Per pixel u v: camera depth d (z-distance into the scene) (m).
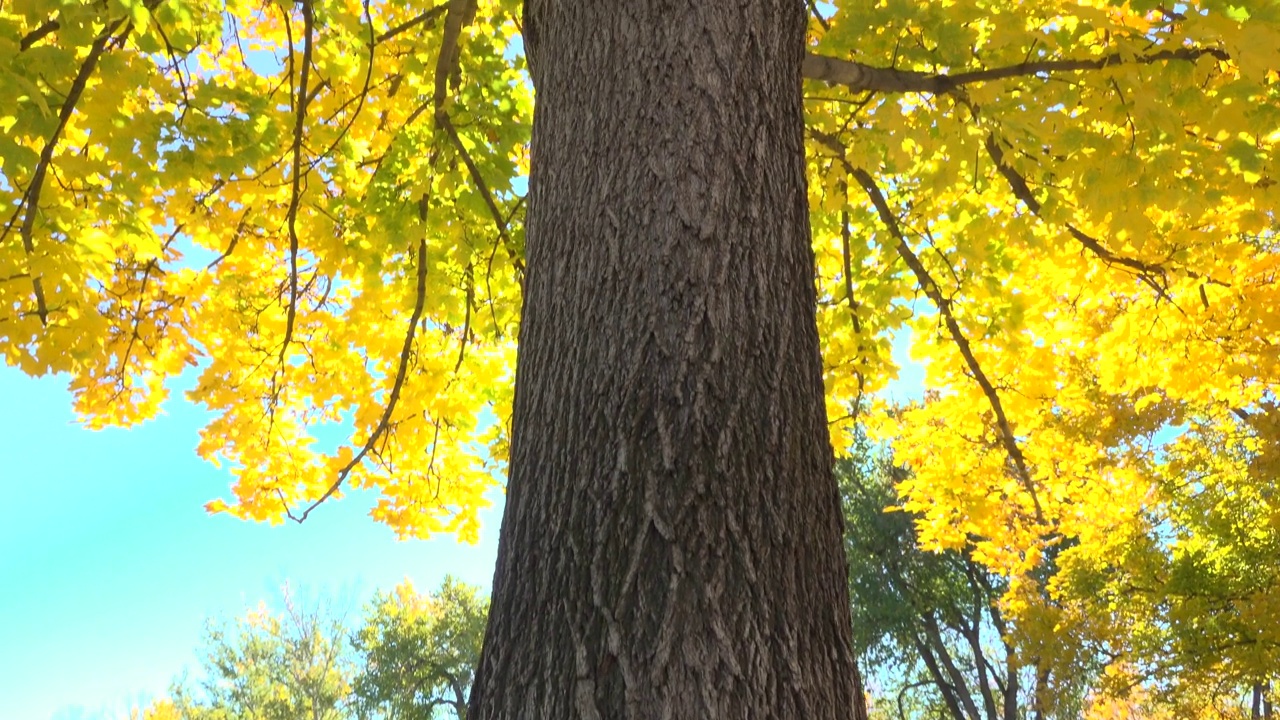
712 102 1.88
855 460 20.20
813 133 4.52
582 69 2.01
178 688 27.88
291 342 5.50
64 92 3.51
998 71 3.65
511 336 5.83
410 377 5.59
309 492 5.91
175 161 3.85
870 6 3.66
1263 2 3.56
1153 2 3.76
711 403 1.59
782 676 1.41
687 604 1.42
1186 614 9.76
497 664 1.52
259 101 3.91
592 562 1.48
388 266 5.50
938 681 20.95
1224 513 9.84
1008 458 7.62
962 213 5.48
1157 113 3.63
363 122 5.10
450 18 3.94
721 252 1.73
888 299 5.92
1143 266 5.18
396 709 23.94
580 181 1.88
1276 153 4.02
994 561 8.47
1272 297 5.62
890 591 19.91
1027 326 6.67
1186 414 9.29
